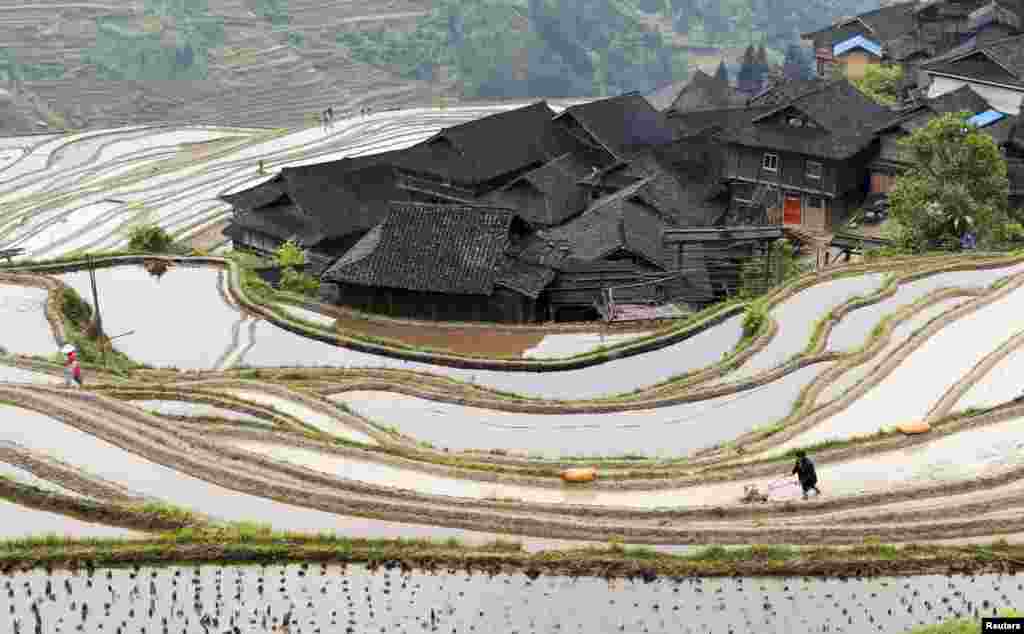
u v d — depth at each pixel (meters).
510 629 26.70
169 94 179.25
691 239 62.16
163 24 191.50
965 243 62.09
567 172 77.88
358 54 198.25
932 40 103.81
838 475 33.78
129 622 27.02
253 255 71.19
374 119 117.38
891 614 27.02
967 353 44.53
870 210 73.50
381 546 28.48
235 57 191.50
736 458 35.94
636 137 80.56
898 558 27.47
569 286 60.78
